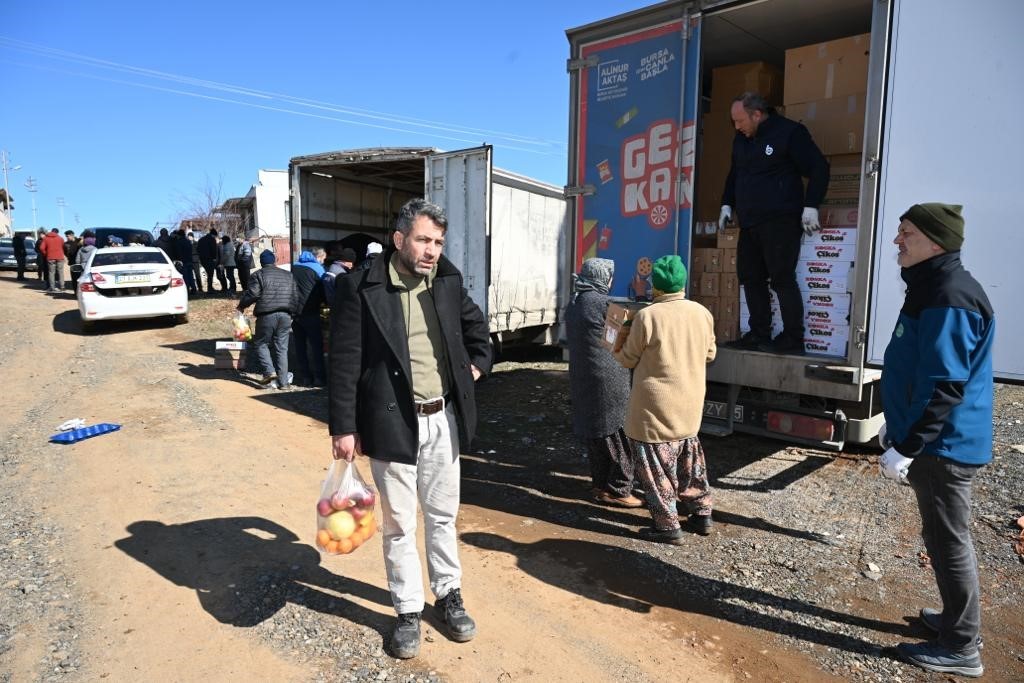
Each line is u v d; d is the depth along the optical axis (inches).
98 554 150.0
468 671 111.6
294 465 213.5
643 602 134.6
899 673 112.4
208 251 642.8
